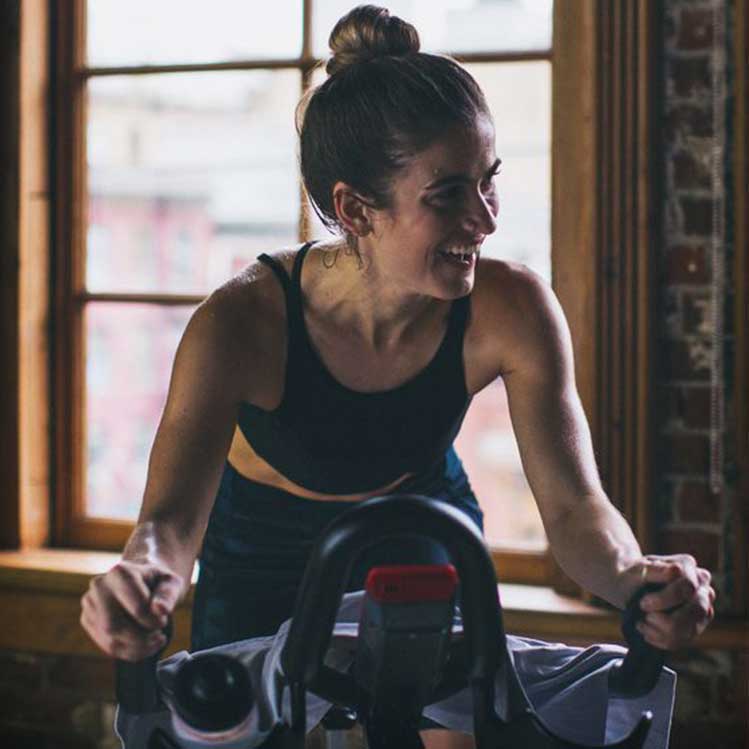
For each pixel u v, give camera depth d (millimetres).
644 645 1228
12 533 3285
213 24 3215
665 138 2750
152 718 1206
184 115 3268
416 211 1428
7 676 3209
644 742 1221
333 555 1118
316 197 1556
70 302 3342
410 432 1667
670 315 2770
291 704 1198
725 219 2732
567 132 2852
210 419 1575
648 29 2709
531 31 2963
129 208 3316
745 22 2695
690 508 2773
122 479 3363
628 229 2746
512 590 2979
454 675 1252
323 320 1621
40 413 3316
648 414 2750
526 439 1620
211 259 3291
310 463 1668
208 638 1775
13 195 3229
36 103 3262
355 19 1505
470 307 1645
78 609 3117
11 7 3211
